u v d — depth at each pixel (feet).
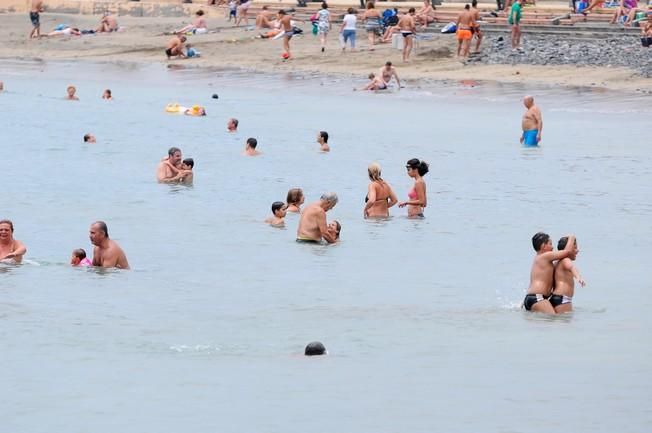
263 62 425.28
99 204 197.26
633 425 96.17
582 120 293.23
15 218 186.19
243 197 203.72
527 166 233.14
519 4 399.85
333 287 145.07
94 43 484.74
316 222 169.48
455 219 185.88
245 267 155.74
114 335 123.85
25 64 442.50
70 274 150.92
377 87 361.10
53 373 110.73
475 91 351.25
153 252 164.04
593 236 173.88
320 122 297.12
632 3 422.00
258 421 97.35
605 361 113.70
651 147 253.85
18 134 276.62
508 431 94.89
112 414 99.35
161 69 420.77
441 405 100.94
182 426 96.43
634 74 363.35
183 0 553.23
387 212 187.93
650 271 152.35
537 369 111.24
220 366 112.68
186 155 248.52
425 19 444.14
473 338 122.21
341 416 98.37
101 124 293.64
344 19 423.64
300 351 117.80
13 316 130.72
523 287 144.87
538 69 379.35
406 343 120.47
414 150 253.44
